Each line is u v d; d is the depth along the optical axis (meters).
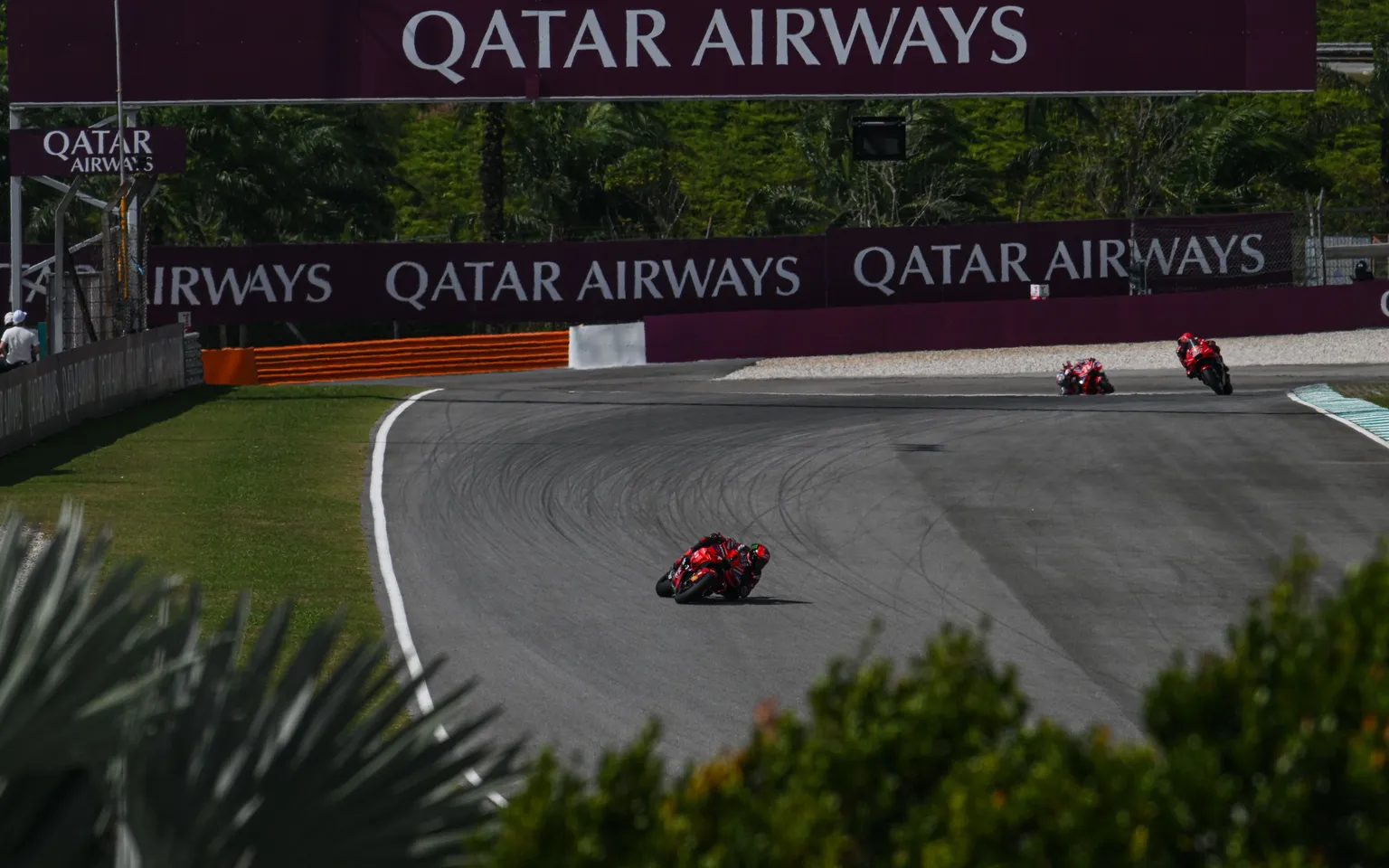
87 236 165.25
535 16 114.19
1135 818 11.64
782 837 11.64
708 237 127.75
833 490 66.75
